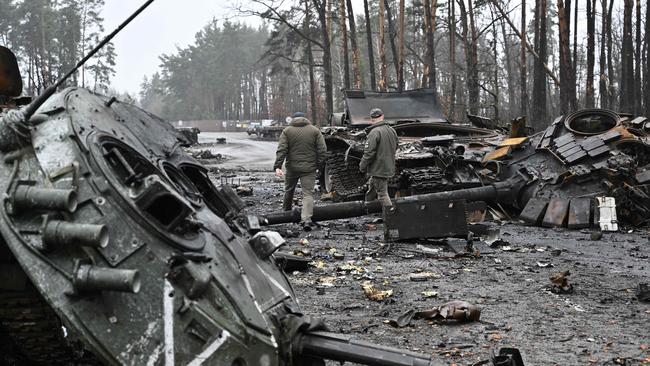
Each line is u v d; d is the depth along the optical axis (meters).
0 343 4.30
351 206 11.66
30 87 31.48
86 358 4.28
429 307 6.77
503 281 7.93
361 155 15.82
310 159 11.55
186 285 3.24
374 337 5.84
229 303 3.34
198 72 92.25
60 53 55.75
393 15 52.47
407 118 18.42
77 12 58.34
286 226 11.98
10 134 3.57
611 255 9.59
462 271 8.45
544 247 10.16
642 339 5.83
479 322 6.31
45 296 3.04
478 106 31.19
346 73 34.44
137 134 4.50
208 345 3.16
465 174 13.45
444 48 61.09
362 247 9.97
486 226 10.80
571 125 13.87
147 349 3.05
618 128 13.30
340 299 7.14
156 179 3.43
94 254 3.17
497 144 14.86
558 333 5.98
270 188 20.28
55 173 3.40
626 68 29.94
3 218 3.22
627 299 7.16
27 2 51.09
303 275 8.26
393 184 13.63
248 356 3.27
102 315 3.05
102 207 3.32
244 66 87.62
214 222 4.09
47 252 3.14
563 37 27.20
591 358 5.34
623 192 12.07
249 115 100.00
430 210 10.22
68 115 3.77
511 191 13.25
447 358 5.31
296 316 3.71
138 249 3.26
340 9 36.97
